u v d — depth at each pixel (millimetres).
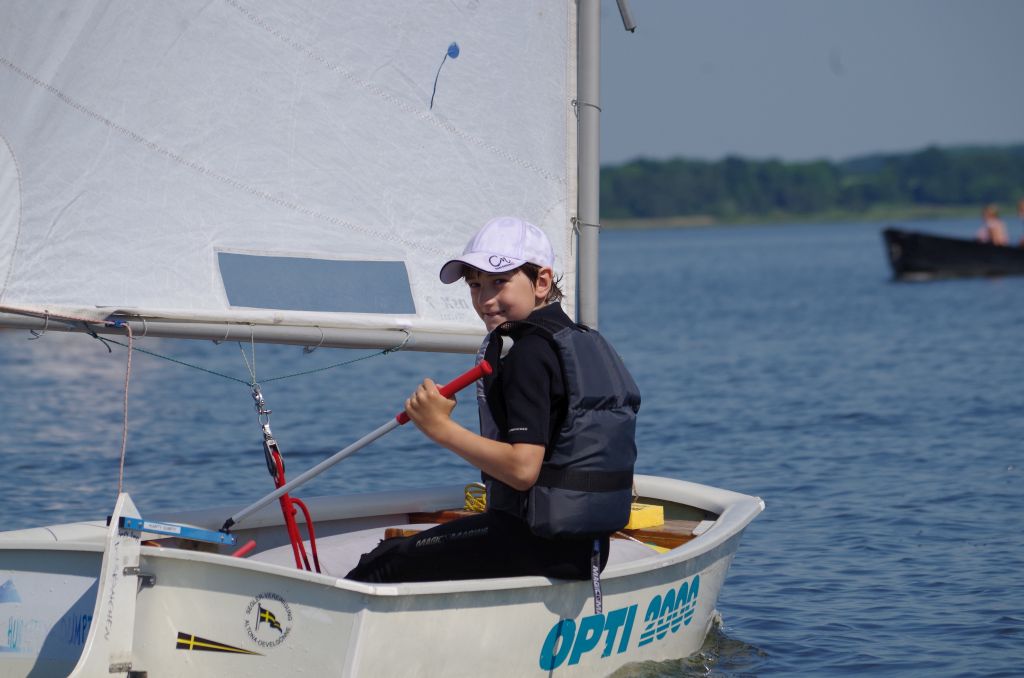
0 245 15211
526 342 13242
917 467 35156
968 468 34812
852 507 29781
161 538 16781
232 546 17641
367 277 17531
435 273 18031
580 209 18938
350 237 17516
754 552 25469
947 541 26156
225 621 13047
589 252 18969
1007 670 18234
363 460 37562
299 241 17219
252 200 16922
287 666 12867
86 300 15742
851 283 139625
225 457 38125
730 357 69812
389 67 17719
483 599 13539
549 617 14305
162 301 16219
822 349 73188
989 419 44500
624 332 87688
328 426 45250
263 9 16906
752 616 20922
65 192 15625
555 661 14680
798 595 22203
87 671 12414
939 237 129375
